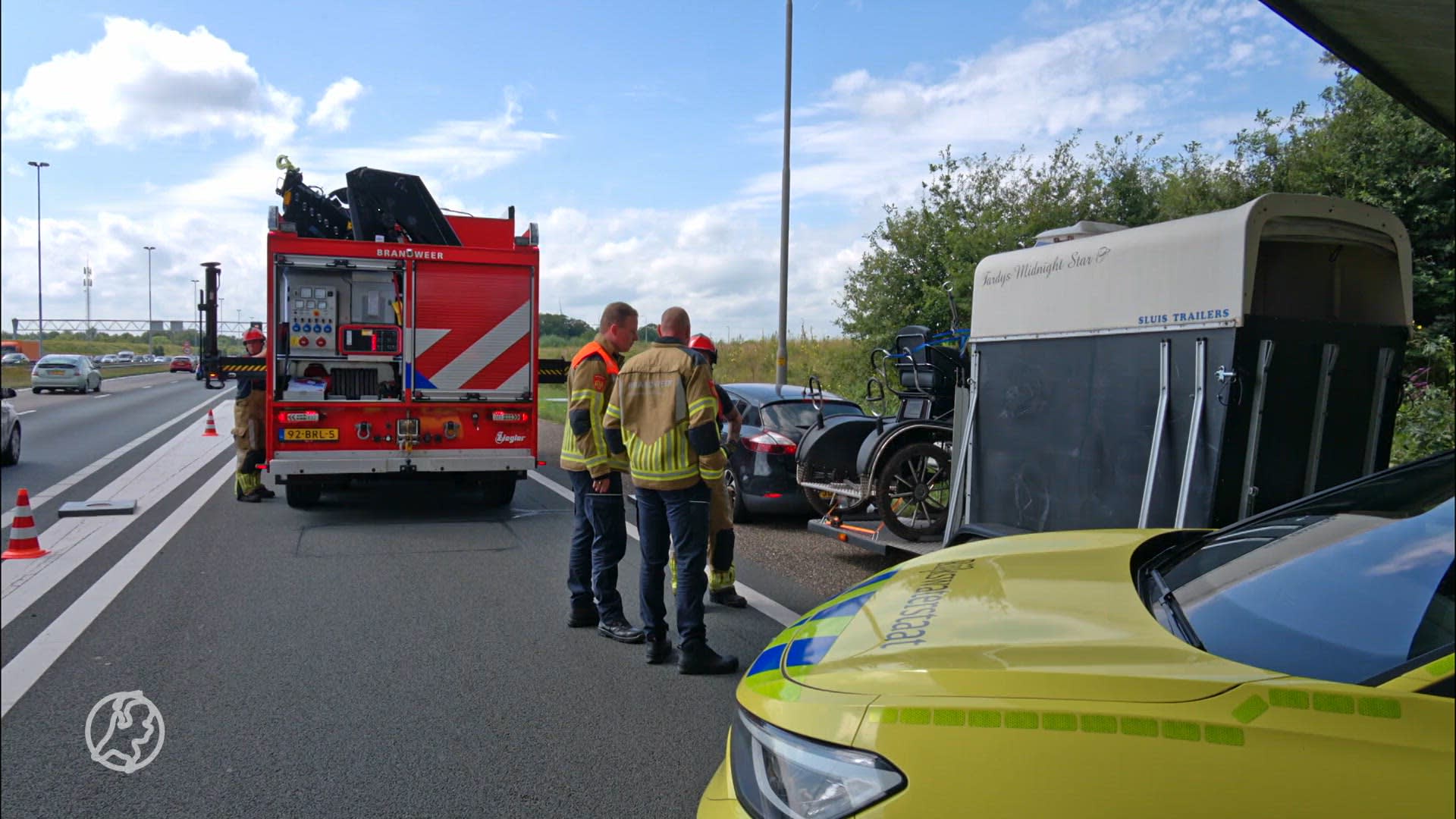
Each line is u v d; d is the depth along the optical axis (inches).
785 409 388.5
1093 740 72.1
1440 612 82.3
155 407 1160.8
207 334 398.9
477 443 385.7
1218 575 105.1
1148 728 71.4
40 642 219.5
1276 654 85.1
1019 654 85.2
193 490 465.4
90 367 1578.5
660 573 211.0
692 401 197.9
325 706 183.6
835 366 869.8
